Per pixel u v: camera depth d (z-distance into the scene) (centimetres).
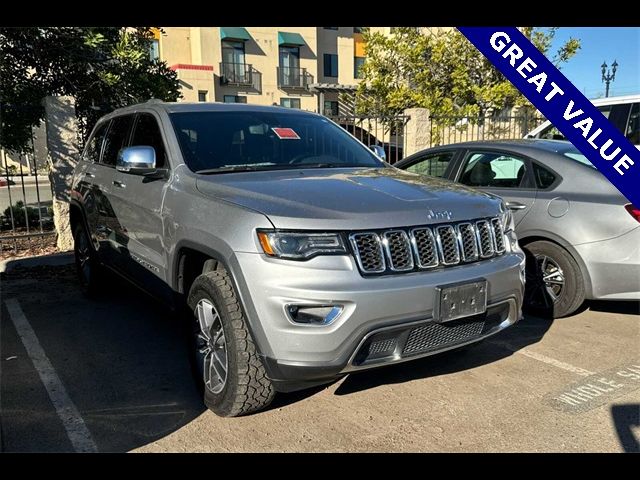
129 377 395
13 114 851
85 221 561
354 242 288
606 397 352
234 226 304
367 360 291
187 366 414
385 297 284
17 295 609
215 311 326
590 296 464
